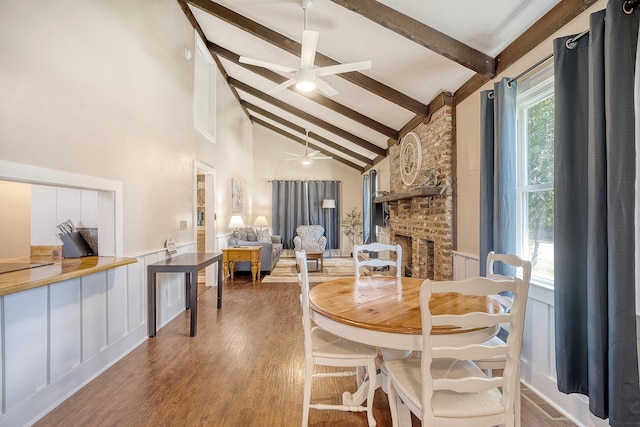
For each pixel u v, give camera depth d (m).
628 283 1.39
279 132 9.12
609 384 1.45
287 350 2.75
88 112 2.29
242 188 7.66
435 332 1.38
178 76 3.87
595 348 1.51
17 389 1.71
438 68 3.20
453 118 3.49
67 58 2.10
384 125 5.32
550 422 1.81
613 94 1.42
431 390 1.26
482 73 2.74
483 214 2.62
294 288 5.02
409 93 3.87
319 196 9.20
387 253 6.34
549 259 2.22
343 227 9.34
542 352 2.09
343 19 2.93
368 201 8.45
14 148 1.74
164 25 3.48
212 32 4.61
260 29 3.62
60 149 2.05
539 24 2.20
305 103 5.91
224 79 6.06
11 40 1.72
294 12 3.11
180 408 1.92
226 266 5.62
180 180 3.95
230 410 1.91
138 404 1.96
